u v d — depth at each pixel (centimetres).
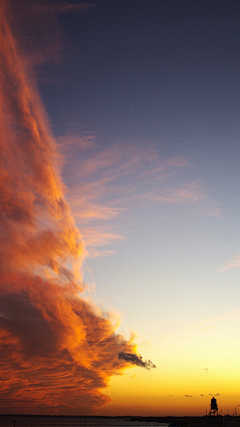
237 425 14338
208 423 16312
